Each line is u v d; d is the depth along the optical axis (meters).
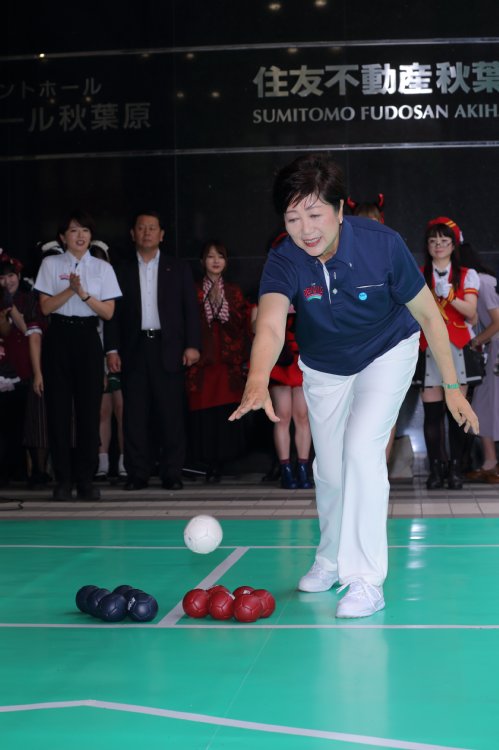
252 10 10.94
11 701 3.41
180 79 11.01
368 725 3.11
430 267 9.00
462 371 9.05
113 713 3.26
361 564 4.59
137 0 11.04
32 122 11.12
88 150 11.09
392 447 10.09
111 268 8.78
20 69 11.13
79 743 2.99
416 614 4.55
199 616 4.56
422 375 9.16
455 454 9.34
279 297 4.20
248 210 10.98
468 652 3.93
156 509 8.38
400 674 3.64
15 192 11.15
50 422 8.85
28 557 6.13
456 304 8.92
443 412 9.26
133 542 6.66
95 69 11.07
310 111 10.93
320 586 5.04
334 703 3.33
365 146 10.90
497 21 10.81
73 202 11.09
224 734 3.04
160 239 9.63
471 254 9.51
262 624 4.43
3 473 10.49
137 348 9.57
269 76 10.95
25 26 11.10
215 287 10.12
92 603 4.57
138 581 5.38
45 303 8.60
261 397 3.29
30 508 8.52
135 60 11.04
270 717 3.19
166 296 9.55
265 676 3.64
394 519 7.43
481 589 5.03
